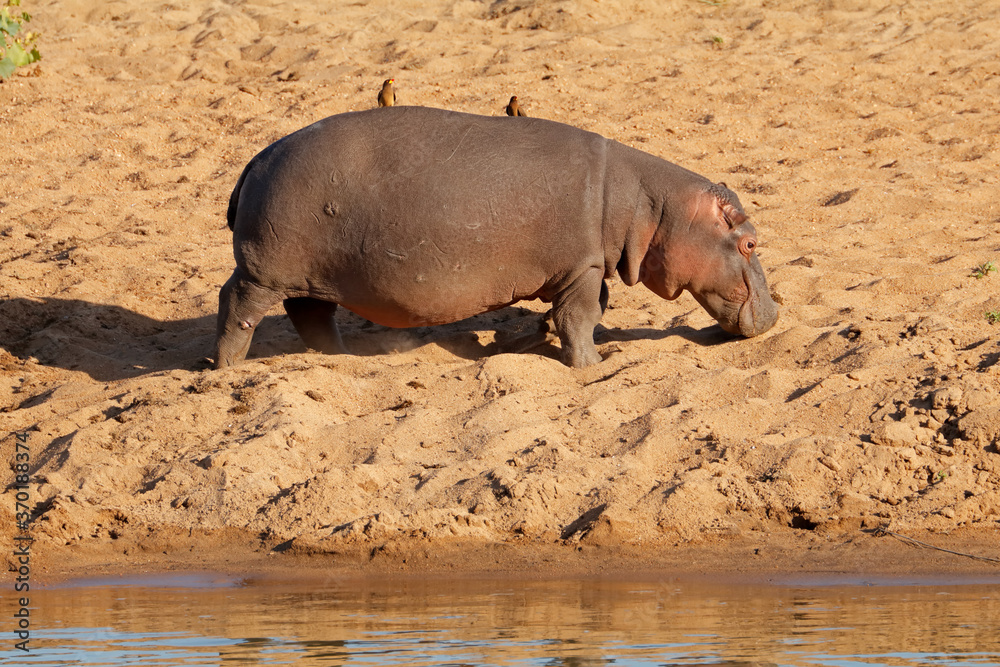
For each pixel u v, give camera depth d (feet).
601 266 124.26
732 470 106.01
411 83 228.84
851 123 209.77
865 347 125.18
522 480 103.96
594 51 246.06
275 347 137.08
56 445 115.24
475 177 119.65
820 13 264.93
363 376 126.31
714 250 124.98
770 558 95.04
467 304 122.62
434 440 112.57
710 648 74.02
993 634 76.64
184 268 161.99
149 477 109.91
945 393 111.55
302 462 110.63
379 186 118.93
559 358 130.52
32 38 151.02
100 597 88.84
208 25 265.13
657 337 135.33
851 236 166.20
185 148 205.26
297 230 119.75
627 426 113.50
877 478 104.68
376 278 120.26
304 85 230.89
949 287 143.54
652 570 93.20
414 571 94.58
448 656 72.74
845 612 81.97
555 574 92.89
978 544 96.02
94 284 155.63
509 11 270.46
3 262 163.43
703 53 246.27
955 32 249.14
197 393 121.70
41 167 197.06
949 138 202.08
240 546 100.48
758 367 125.39
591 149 124.16
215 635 78.13
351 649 74.38
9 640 77.51
